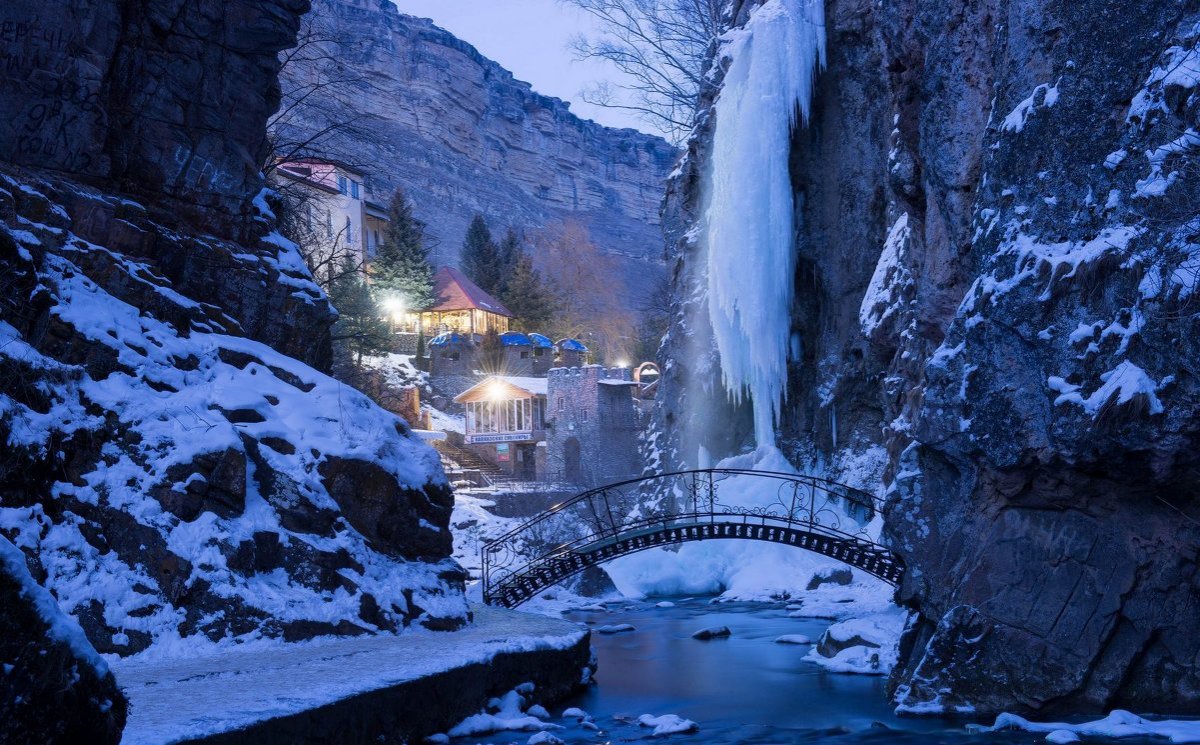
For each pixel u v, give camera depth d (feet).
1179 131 35.29
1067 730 35.37
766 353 113.60
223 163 61.36
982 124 48.32
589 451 205.36
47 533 38.60
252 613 41.45
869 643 54.54
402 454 54.03
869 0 108.58
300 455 49.19
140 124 57.82
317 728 28.60
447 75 631.15
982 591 39.99
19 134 52.24
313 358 63.82
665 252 142.00
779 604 87.97
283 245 64.85
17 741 14.28
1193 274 33.99
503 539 76.95
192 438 44.60
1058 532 39.06
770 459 113.91
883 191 106.52
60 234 49.21
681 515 73.26
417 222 270.26
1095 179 37.91
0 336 40.70
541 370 272.72
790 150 116.37
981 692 39.24
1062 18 40.50
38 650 14.73
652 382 240.53
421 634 46.50
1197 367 33.78
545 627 50.67
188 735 23.91
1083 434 36.17
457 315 267.59
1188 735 33.88
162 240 55.57
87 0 54.13
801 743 37.47
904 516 43.68
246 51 62.85
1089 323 37.14
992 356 39.78
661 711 44.21
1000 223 41.34
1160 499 37.17
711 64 138.31
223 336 54.60
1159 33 37.01
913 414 67.41
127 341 47.50
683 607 90.33
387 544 51.03
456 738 36.70
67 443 41.16
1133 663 37.50
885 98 106.01
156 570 40.60
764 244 112.88
